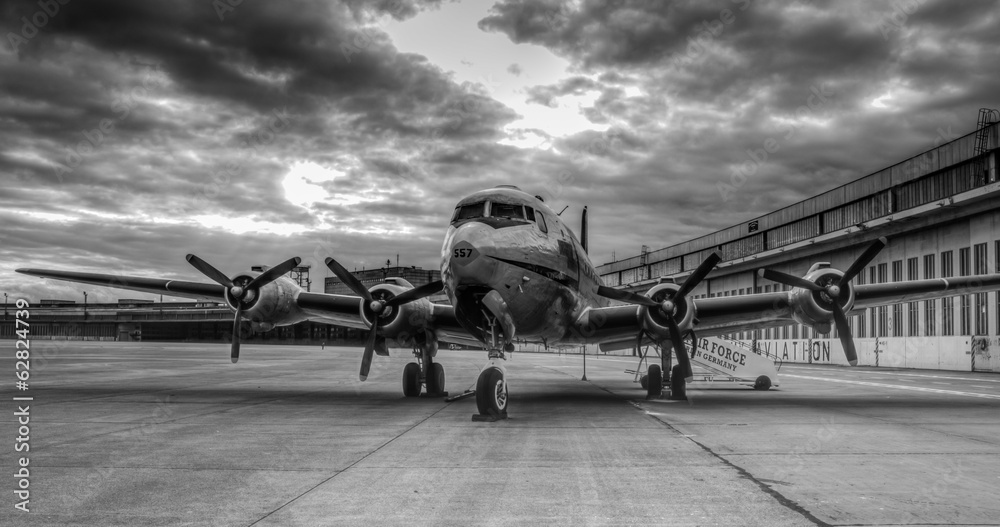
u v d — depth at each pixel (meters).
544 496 6.18
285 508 5.76
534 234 13.26
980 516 5.47
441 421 11.88
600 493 6.29
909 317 43.31
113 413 13.20
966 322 37.97
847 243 46.41
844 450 8.68
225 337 132.62
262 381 24.17
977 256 36.53
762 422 11.77
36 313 118.06
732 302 15.65
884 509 5.69
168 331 138.12
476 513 5.59
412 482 6.77
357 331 121.06
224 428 10.91
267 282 16.25
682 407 14.68
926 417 12.62
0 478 6.98
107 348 77.00
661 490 6.40
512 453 8.46
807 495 6.20
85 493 6.30
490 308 12.31
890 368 43.72
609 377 29.59
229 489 6.47
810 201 52.22
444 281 13.41
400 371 32.72
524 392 19.92
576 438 9.75
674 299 15.16
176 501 6.00
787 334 59.78
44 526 5.21
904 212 38.91
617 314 15.55
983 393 19.64
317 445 9.12
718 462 7.82
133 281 17.02
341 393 18.45
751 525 5.23
